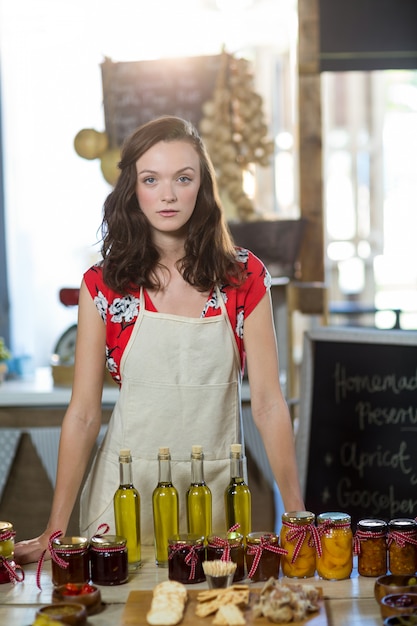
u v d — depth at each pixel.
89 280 2.08
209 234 2.04
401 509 3.27
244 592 1.56
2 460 3.61
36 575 1.79
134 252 2.03
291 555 1.72
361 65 4.04
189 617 1.51
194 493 1.81
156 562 1.83
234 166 4.06
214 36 6.65
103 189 6.76
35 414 3.62
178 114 4.28
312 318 6.08
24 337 6.40
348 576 1.73
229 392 2.10
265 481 3.58
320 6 4.04
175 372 2.07
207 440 2.08
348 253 7.07
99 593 1.59
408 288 7.07
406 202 7.05
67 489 2.02
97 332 2.09
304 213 4.05
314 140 4.04
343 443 3.37
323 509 3.34
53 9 6.39
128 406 2.10
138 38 6.58
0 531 1.76
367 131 7.03
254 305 2.08
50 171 6.67
